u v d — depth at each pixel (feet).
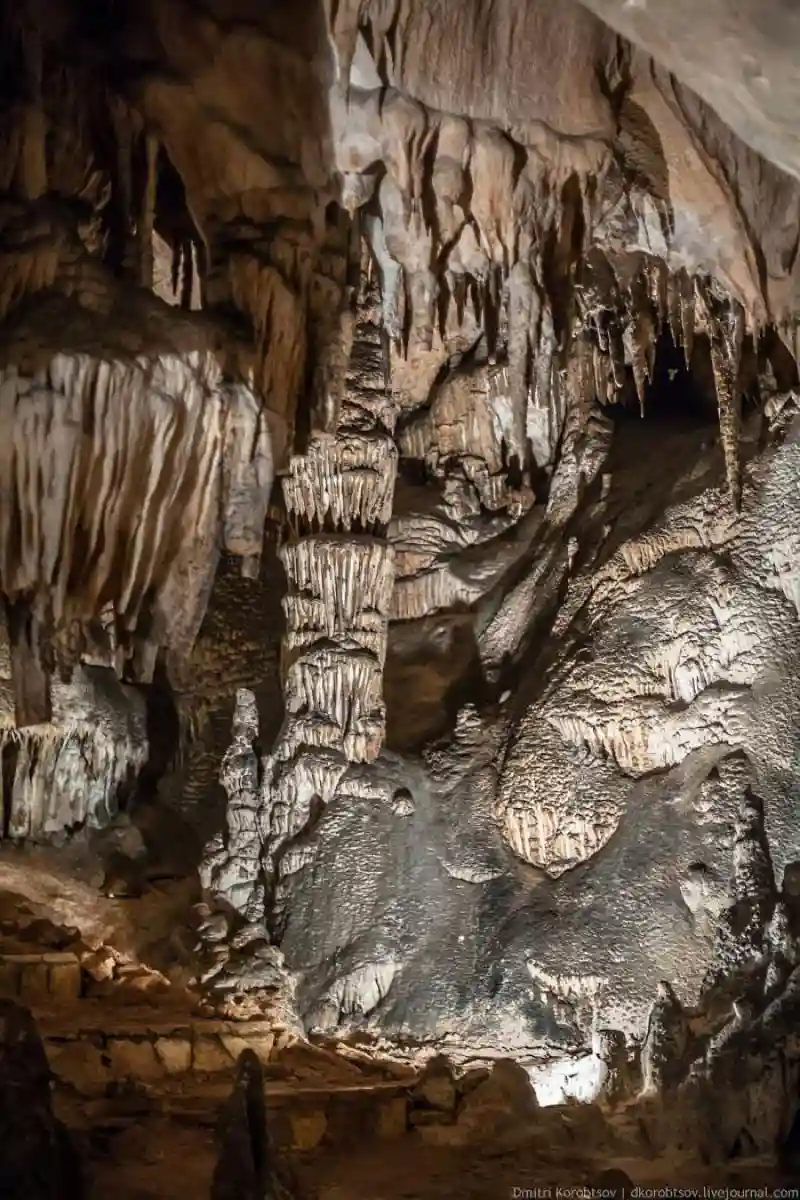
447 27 27.48
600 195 29.35
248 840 29.35
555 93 27.96
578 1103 24.49
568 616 30.30
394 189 29.99
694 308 30.63
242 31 26.55
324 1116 21.57
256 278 28.35
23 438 24.82
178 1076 23.99
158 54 26.86
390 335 32.71
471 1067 25.71
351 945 27.89
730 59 20.77
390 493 30.76
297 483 30.27
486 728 30.09
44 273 25.50
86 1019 25.36
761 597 27.78
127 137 27.30
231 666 35.70
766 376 30.12
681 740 27.73
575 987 26.37
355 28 26.61
